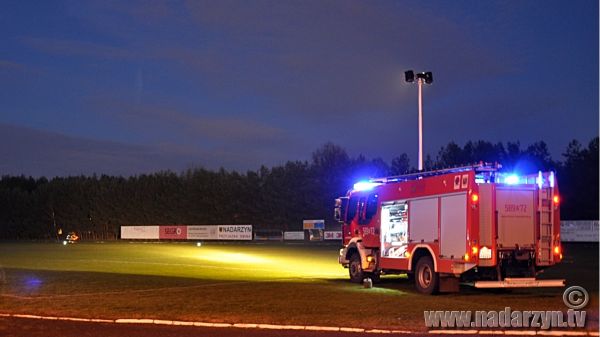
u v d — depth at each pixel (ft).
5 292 68.59
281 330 44.65
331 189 296.71
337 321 47.32
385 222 71.26
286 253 164.45
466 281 61.57
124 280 81.76
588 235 185.68
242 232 259.80
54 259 138.10
